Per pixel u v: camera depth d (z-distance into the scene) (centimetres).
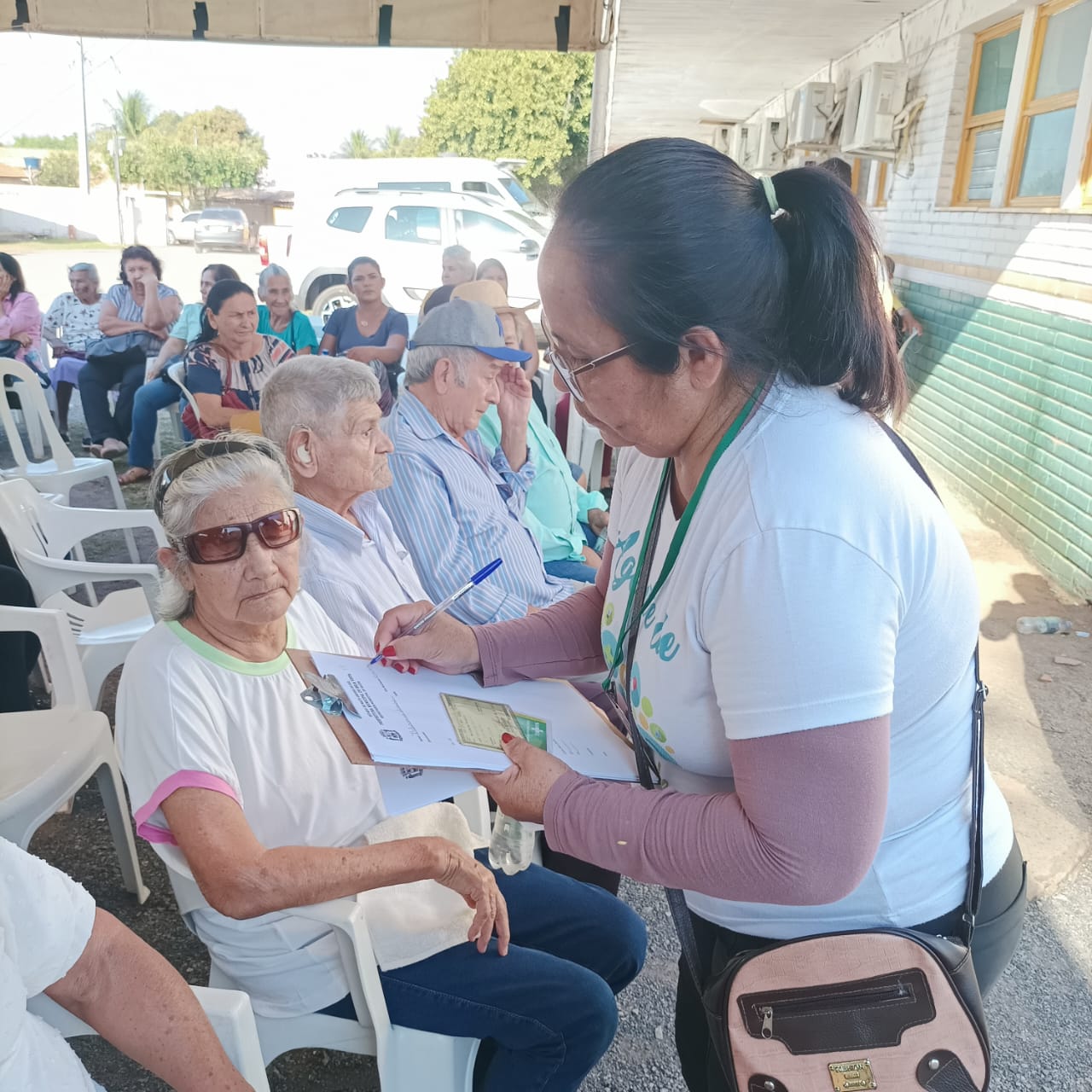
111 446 698
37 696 337
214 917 149
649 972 236
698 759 107
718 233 86
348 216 1176
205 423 536
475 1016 152
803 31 839
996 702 372
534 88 2973
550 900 176
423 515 244
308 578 205
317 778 157
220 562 143
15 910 114
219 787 141
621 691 124
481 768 112
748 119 1322
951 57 693
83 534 337
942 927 108
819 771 88
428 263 1156
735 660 91
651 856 98
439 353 251
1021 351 554
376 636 149
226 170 5678
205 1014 126
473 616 248
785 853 90
